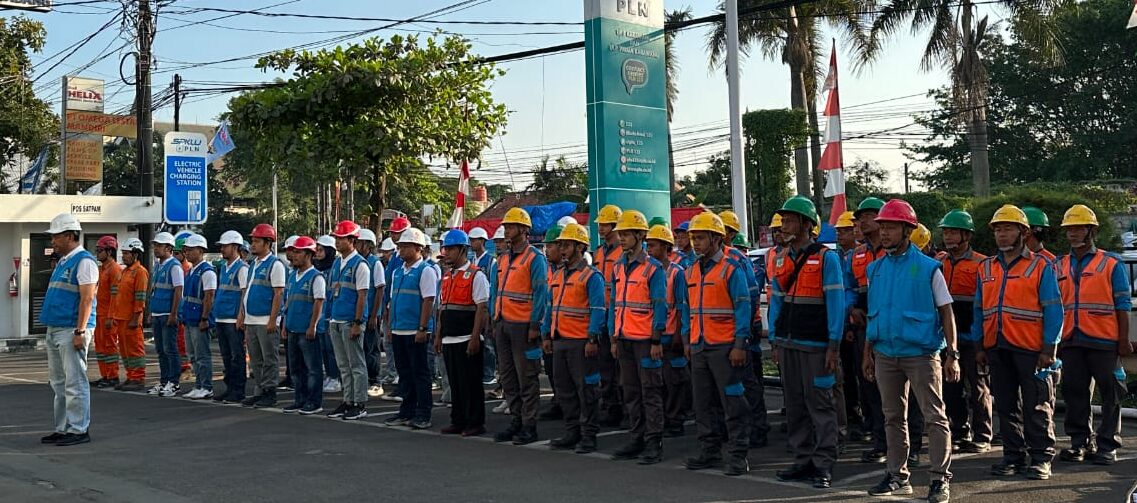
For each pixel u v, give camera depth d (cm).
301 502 702
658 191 1319
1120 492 712
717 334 786
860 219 894
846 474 796
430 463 845
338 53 1538
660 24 1340
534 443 945
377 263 1176
